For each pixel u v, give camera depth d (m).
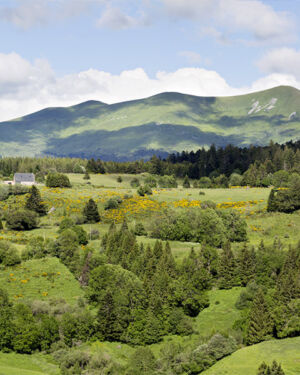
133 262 96.25
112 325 74.88
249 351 63.22
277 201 141.62
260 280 88.19
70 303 83.69
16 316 71.44
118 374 62.28
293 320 67.31
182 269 89.75
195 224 121.62
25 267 95.88
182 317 77.88
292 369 55.66
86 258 95.88
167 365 63.09
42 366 64.06
